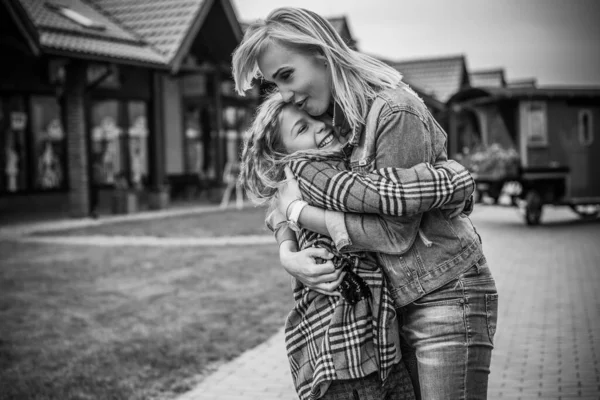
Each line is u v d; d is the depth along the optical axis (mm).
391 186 2221
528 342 6484
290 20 2348
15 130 19969
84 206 19938
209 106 28156
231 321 7543
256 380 5539
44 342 6801
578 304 8109
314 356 2402
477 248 2414
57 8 22594
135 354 6312
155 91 23062
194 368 5887
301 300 2500
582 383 5230
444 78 42594
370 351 2346
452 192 2266
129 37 22719
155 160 23109
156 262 11828
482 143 18406
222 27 25375
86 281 10117
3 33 17625
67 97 19859
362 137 2395
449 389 2318
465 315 2348
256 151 2512
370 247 2311
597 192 17766
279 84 2379
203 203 25688
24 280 10211
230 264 11500
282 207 2434
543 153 17531
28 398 5172
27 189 20266
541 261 11531
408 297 2363
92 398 5156
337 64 2357
